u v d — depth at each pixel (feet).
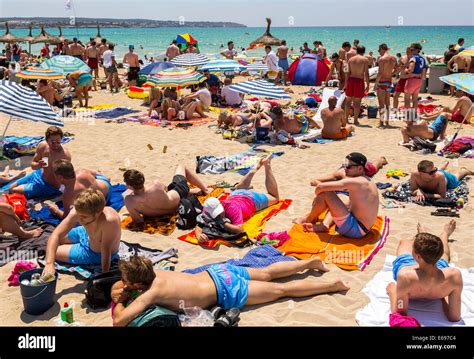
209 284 13.38
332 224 19.39
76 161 28.73
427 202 21.65
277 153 29.99
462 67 50.01
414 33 366.84
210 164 26.96
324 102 42.50
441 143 31.91
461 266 16.25
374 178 25.67
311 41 246.27
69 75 45.60
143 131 36.17
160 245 17.92
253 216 20.44
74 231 16.78
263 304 14.17
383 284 15.02
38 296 13.37
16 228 17.83
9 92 22.84
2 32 430.61
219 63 47.83
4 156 29.19
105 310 13.87
